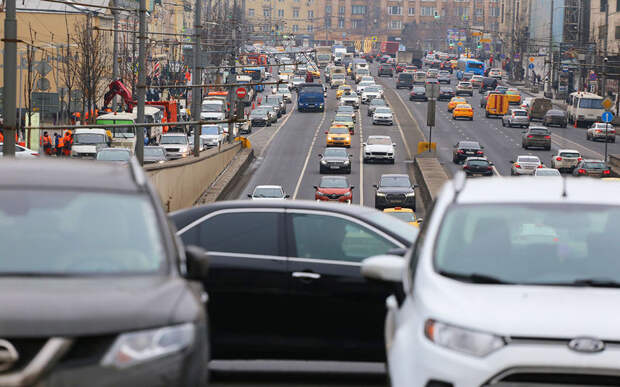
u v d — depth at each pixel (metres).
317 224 24.34
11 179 15.62
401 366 14.67
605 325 13.84
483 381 13.71
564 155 177.12
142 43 102.75
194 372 12.83
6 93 60.66
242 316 23.86
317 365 23.59
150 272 14.27
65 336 12.06
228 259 23.98
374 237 24.14
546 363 13.62
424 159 180.62
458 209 17.00
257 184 161.50
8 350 11.88
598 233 16.28
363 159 193.00
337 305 23.67
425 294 15.03
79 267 14.06
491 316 14.06
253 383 23.22
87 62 194.00
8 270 13.81
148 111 187.00
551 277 15.29
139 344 12.39
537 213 16.75
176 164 116.06
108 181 15.98
